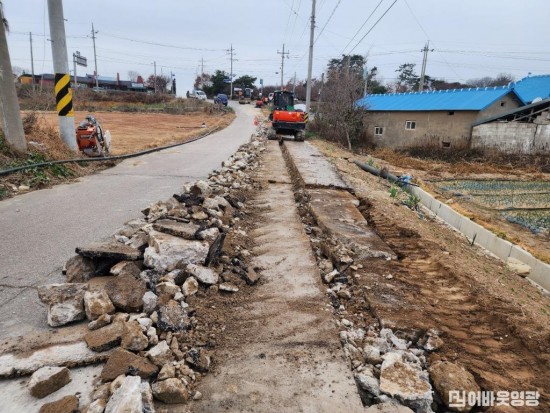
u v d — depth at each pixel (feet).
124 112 142.00
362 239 17.52
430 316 11.32
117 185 26.89
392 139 84.12
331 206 23.18
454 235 26.48
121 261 12.10
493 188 45.85
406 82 198.39
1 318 10.11
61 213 19.54
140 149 47.21
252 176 33.42
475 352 9.86
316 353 9.07
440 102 78.43
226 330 9.91
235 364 8.60
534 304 15.17
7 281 12.16
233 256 14.65
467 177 53.01
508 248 23.66
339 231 18.26
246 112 165.89
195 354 8.47
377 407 7.45
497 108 72.33
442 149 74.79
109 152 40.88
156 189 26.02
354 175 38.99
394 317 10.90
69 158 32.14
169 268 11.99
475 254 22.71
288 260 14.83
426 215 31.04
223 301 11.34
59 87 33.09
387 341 9.91
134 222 16.48
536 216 34.06
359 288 12.83
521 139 69.46
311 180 30.27
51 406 6.93
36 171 26.71
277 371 8.39
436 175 54.08
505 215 34.27
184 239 12.97
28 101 101.30
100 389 7.41
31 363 8.24
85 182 27.50
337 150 66.74
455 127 74.79
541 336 10.56
